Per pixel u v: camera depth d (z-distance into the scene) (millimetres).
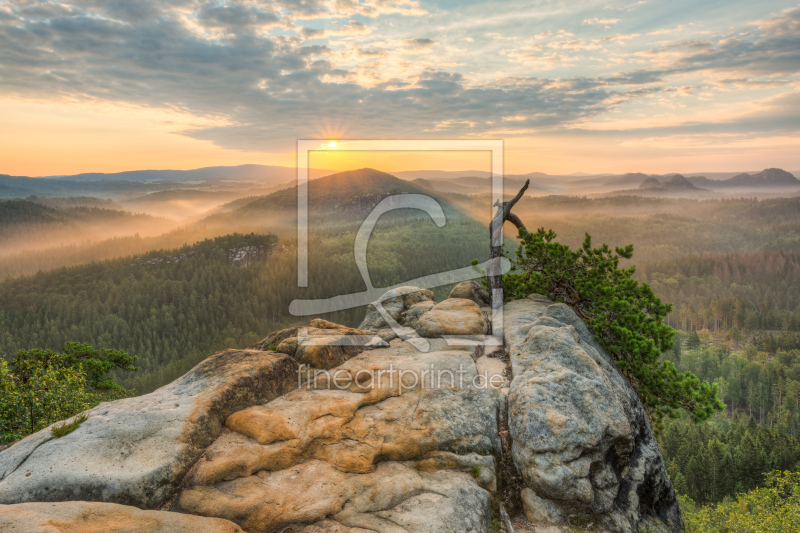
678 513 10203
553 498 8258
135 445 7391
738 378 147875
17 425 15789
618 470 9266
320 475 7531
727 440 94750
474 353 12734
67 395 18875
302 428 8430
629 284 16656
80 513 5645
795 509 20609
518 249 19875
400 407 9594
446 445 8727
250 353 10711
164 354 164375
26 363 18422
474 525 7000
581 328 14352
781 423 116812
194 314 199625
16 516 5309
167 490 6895
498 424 9703
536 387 9641
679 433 91375
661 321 15516
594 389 9625
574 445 8453
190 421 8000
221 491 7039
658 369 13766
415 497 7367
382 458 8258
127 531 5574
